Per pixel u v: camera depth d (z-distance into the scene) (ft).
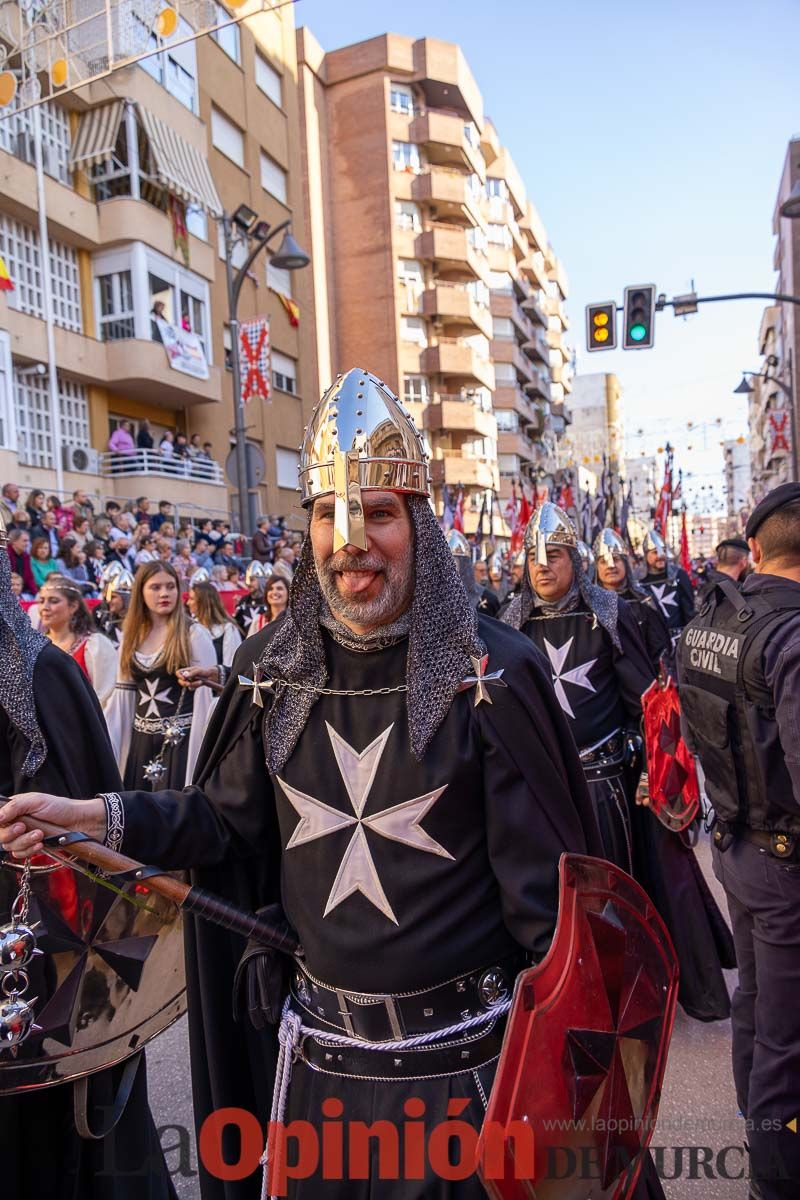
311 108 101.35
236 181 74.18
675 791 11.24
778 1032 7.29
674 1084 10.16
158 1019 6.80
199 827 5.81
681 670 8.38
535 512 12.67
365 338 107.96
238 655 6.03
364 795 5.24
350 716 5.38
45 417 55.31
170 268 62.44
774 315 168.14
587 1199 4.59
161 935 6.79
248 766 5.82
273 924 5.68
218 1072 6.17
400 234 108.68
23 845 5.21
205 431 69.87
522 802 5.11
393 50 105.50
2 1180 6.50
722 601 8.14
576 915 4.91
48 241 56.24
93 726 7.75
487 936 5.18
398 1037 5.12
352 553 5.07
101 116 57.11
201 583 21.20
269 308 79.61
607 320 44.88
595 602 12.39
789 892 7.23
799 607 7.38
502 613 13.26
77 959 6.41
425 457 5.50
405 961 5.07
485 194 138.41
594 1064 4.73
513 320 140.77
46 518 35.42
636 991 5.21
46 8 37.17
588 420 236.02
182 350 62.18
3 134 51.60
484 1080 5.05
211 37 70.03
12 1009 5.96
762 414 191.83
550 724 5.46
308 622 5.49
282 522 72.08
